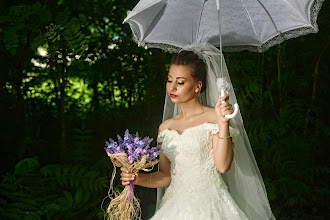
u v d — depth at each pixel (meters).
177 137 2.47
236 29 2.76
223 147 2.28
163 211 2.42
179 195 2.43
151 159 2.30
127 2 4.56
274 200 4.30
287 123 4.39
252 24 2.70
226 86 2.24
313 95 4.68
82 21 3.75
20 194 3.54
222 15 2.71
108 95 4.89
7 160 4.21
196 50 2.56
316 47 4.64
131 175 2.33
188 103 2.57
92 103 4.96
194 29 2.82
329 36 4.55
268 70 4.67
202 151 2.42
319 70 4.73
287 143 4.30
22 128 4.46
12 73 4.43
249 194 2.60
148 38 2.77
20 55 4.35
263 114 4.50
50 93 4.88
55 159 4.76
